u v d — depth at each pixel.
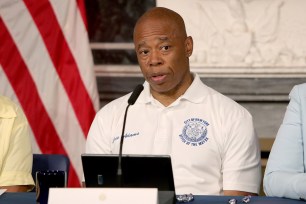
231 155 10.02
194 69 13.92
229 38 13.81
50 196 7.25
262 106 13.94
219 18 13.85
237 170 9.95
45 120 13.48
